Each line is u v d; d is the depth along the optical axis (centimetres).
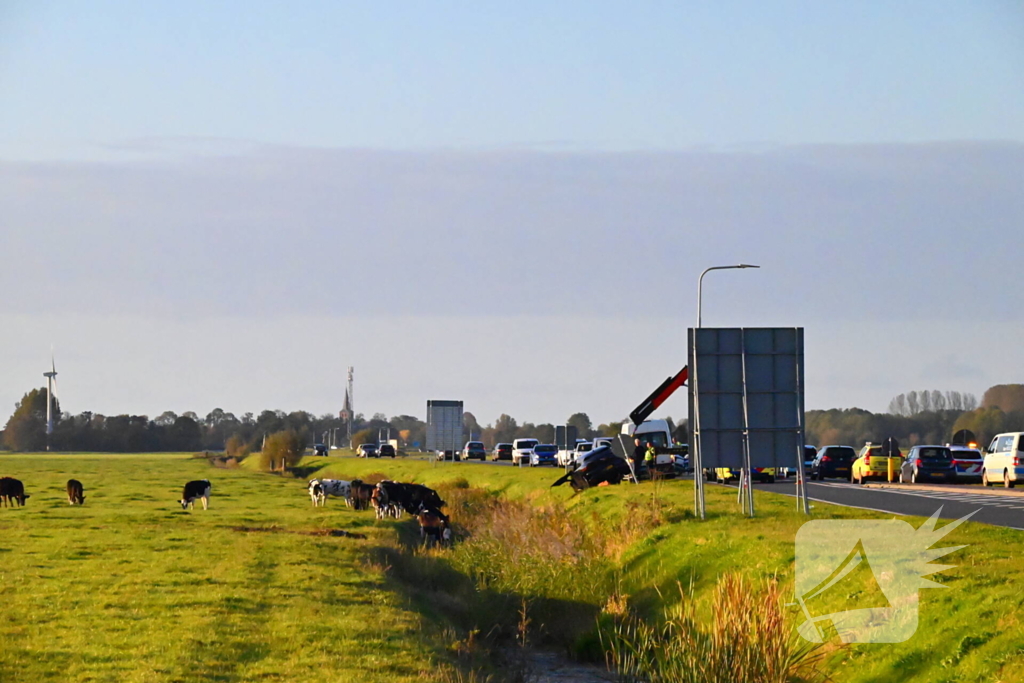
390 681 2416
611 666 3306
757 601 2669
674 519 4744
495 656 3319
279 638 2806
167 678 2341
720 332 4681
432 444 15200
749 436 4647
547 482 8731
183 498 7444
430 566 4578
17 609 3064
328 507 7888
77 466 19288
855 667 2492
